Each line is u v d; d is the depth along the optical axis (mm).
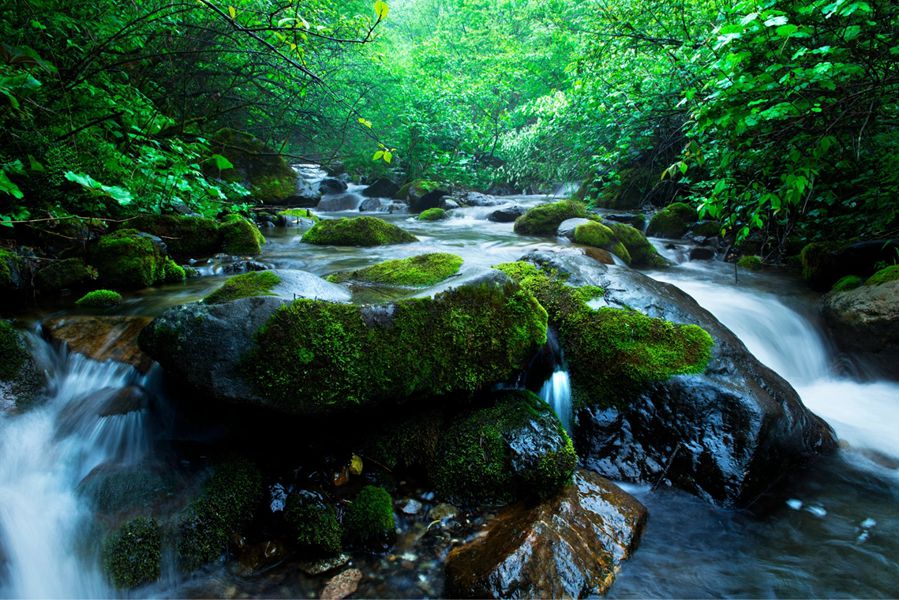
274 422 2369
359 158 14250
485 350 2646
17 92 3613
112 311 3322
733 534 2320
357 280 3039
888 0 3029
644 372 2961
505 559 1872
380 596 1880
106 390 2521
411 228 8742
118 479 2133
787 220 6160
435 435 2596
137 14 5762
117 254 3959
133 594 1862
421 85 15297
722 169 5020
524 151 15211
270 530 2119
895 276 4137
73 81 4574
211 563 1995
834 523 2393
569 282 3670
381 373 2324
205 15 6809
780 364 4074
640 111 8836
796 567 2107
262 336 2111
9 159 3744
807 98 3512
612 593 1939
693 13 7934
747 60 3486
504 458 2402
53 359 2730
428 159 14797
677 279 5660
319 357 2188
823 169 5352
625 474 2770
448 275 2955
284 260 5023
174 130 5859
